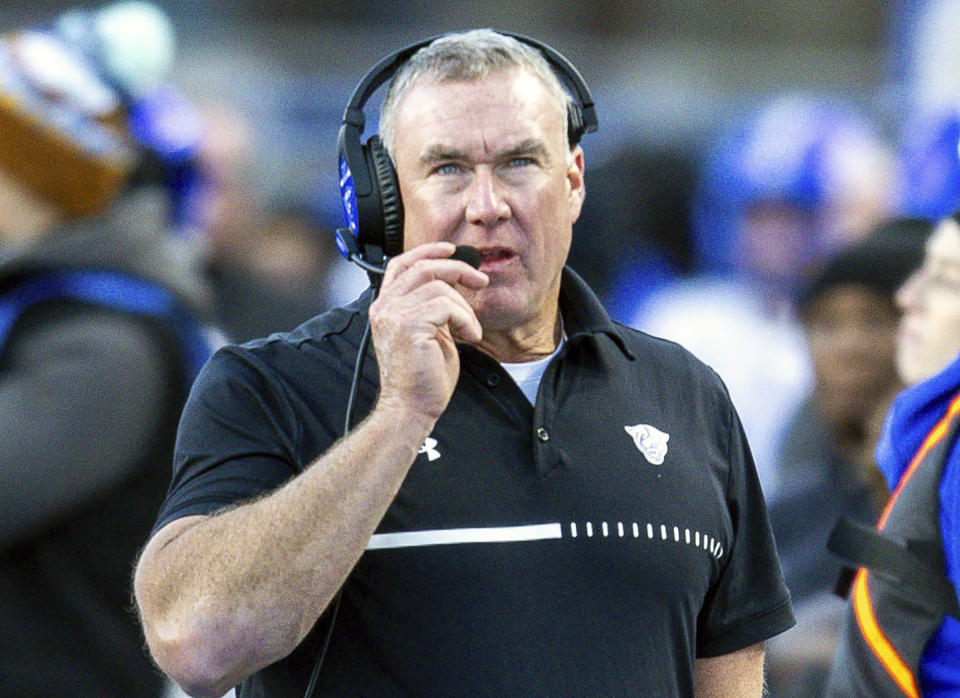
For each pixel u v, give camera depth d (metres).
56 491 10.35
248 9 23.38
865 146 18.42
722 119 22.64
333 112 21.42
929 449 9.12
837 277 13.33
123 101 11.48
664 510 8.71
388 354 8.09
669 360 9.39
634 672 8.43
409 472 8.41
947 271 11.05
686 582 8.70
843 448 13.41
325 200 20.56
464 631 8.24
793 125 18.55
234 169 17.33
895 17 23.92
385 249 8.75
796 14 25.39
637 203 20.83
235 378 8.61
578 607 8.38
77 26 11.50
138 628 10.69
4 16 21.05
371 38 22.47
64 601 10.53
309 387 8.59
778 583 9.35
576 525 8.48
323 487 7.95
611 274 19.64
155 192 11.63
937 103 21.61
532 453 8.57
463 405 8.62
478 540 8.34
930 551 8.97
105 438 10.48
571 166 9.07
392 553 8.30
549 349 9.02
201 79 21.47
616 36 26.12
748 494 9.35
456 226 8.51
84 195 11.18
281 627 7.93
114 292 10.87
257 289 17.45
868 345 13.17
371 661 8.27
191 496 8.31
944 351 11.05
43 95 11.05
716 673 9.28
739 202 18.52
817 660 12.19
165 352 10.84
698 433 9.16
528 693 8.21
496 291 8.54
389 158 8.70
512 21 25.91
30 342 10.64
